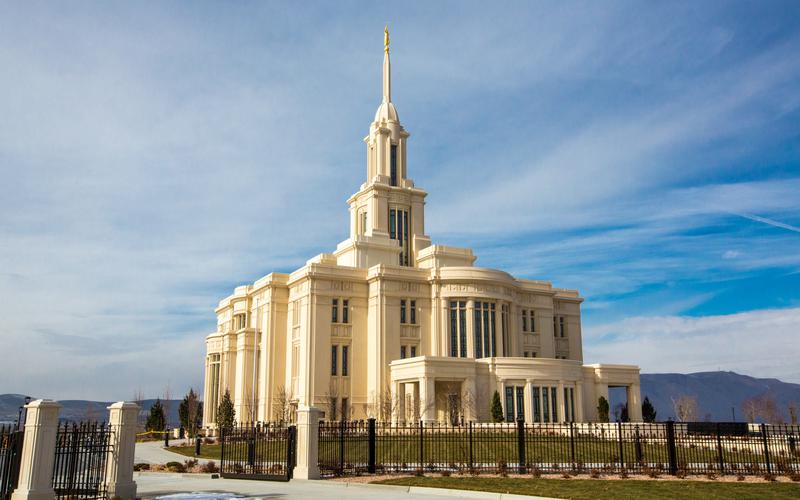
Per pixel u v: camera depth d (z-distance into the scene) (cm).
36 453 1891
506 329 7456
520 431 2955
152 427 8012
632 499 2094
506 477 2716
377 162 8550
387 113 8838
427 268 7562
